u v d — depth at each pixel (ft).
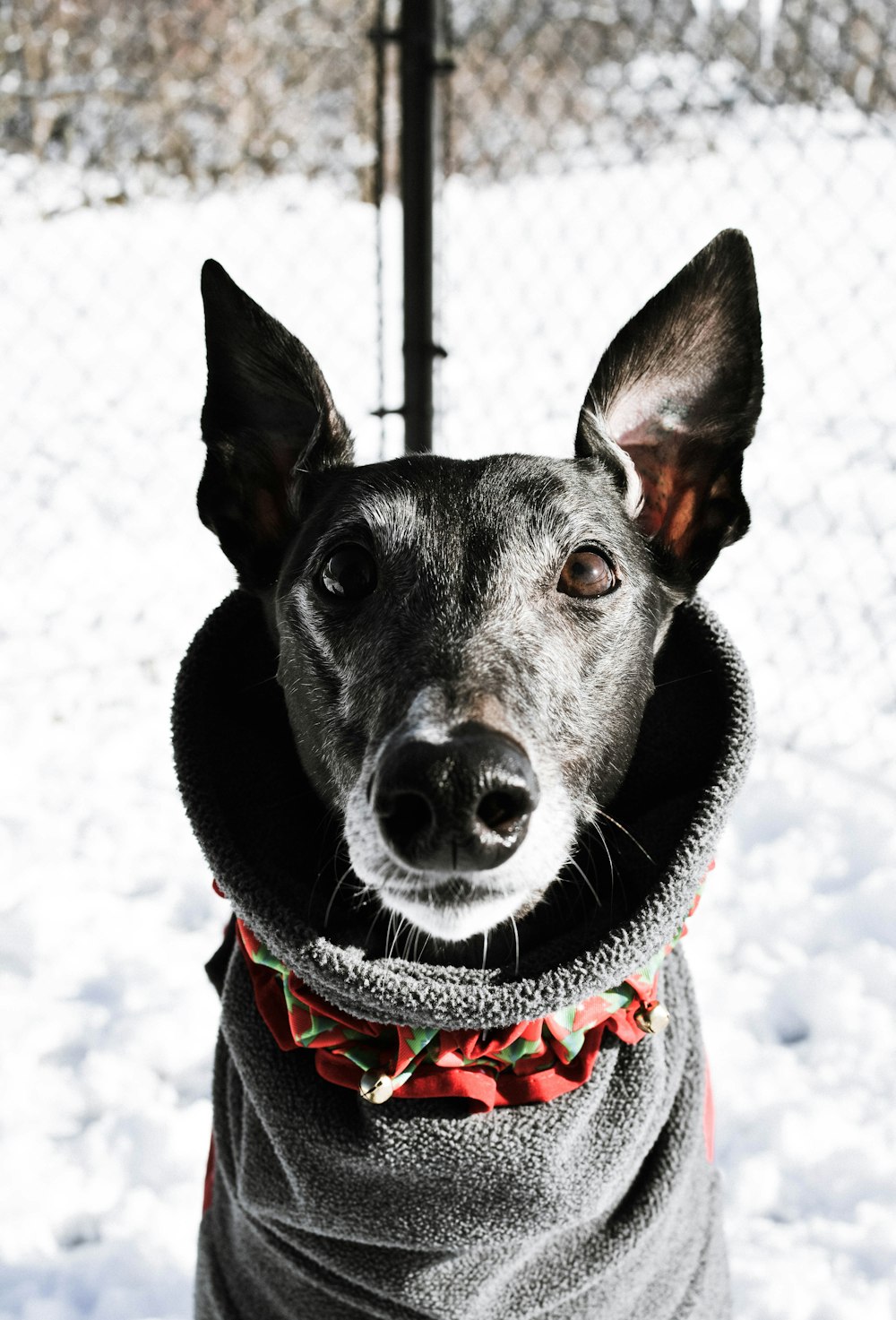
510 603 1.94
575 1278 2.01
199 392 6.84
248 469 2.15
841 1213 2.67
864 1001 2.99
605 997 1.91
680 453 2.14
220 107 7.58
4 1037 3.01
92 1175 2.76
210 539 5.34
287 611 2.03
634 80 5.20
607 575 2.00
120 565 5.10
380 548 1.98
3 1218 2.68
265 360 2.11
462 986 1.85
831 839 3.45
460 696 1.82
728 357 2.08
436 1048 1.89
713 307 2.06
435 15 3.39
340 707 1.95
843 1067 2.89
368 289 6.97
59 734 4.10
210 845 1.92
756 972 3.09
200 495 2.14
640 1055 1.96
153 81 7.68
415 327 3.54
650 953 1.88
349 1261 1.96
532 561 1.97
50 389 6.79
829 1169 2.72
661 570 2.14
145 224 8.52
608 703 1.98
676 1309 2.14
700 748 2.01
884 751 3.81
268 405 2.15
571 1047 1.88
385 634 1.92
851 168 7.57
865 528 5.18
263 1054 1.94
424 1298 1.96
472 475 2.02
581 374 6.23
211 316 2.08
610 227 7.28
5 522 5.46
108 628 4.64
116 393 6.77
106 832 3.64
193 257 7.69
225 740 2.02
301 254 6.84
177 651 4.50
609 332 6.59
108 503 5.65
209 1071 2.95
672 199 7.36
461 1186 1.90
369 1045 1.90
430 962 2.01
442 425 3.70
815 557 4.96
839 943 3.14
